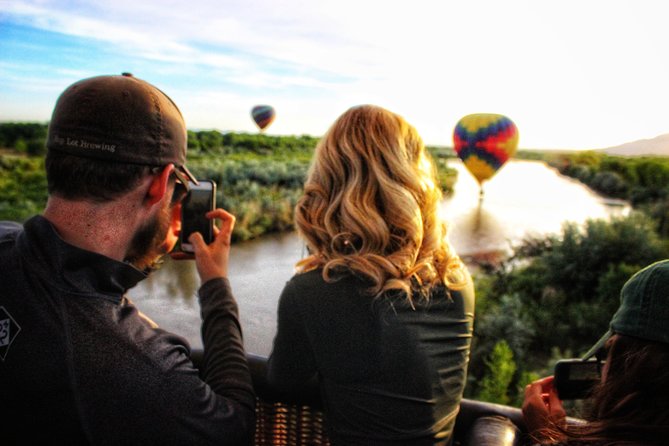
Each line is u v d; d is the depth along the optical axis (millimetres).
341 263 1194
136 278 946
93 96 881
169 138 944
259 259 9984
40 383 840
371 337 1173
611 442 735
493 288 9516
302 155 41781
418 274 1225
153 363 894
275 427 1383
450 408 1213
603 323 7641
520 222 18562
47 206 929
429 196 1313
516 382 5469
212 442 927
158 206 969
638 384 743
